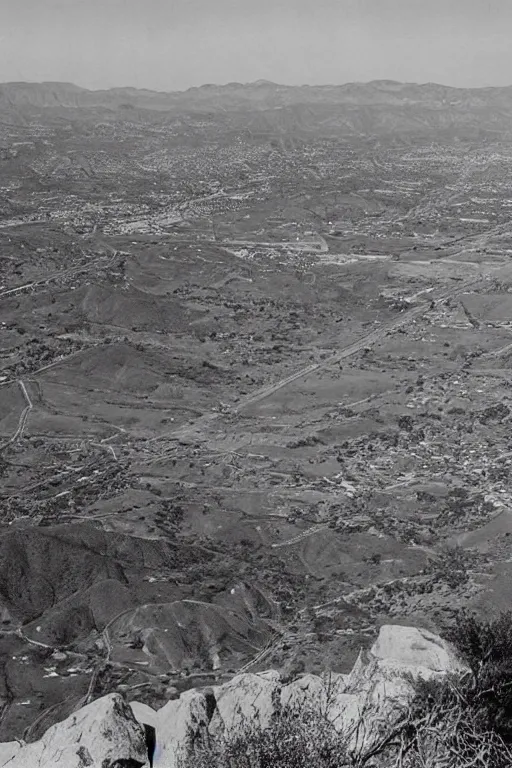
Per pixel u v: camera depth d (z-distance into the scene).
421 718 27.02
